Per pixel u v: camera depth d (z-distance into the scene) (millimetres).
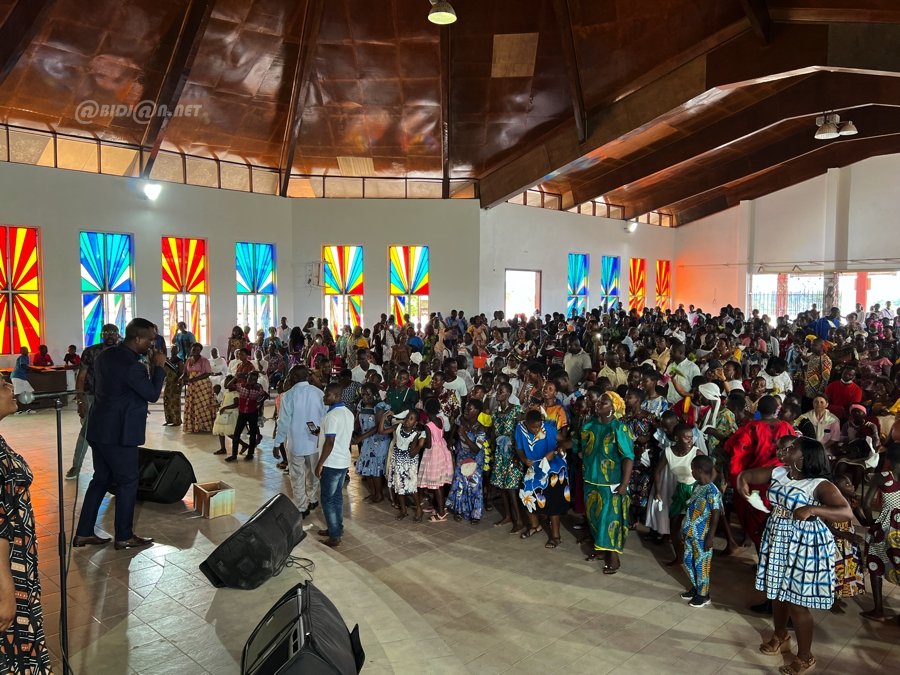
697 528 4902
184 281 15656
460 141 16906
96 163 14172
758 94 15016
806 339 10641
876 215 21078
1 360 12664
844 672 4012
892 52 9586
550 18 12883
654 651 4250
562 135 15484
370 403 7383
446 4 9336
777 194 23641
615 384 8477
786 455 3914
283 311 17641
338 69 14766
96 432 4750
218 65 13914
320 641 2762
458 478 6688
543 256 21031
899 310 18094
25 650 2375
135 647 3461
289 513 4734
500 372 8367
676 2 10906
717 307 25531
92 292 14016
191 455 8969
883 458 4668
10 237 12766
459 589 5156
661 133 16875
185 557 4727
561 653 4215
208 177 16297
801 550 3816
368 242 18141
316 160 17625
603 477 5438
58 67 12289
